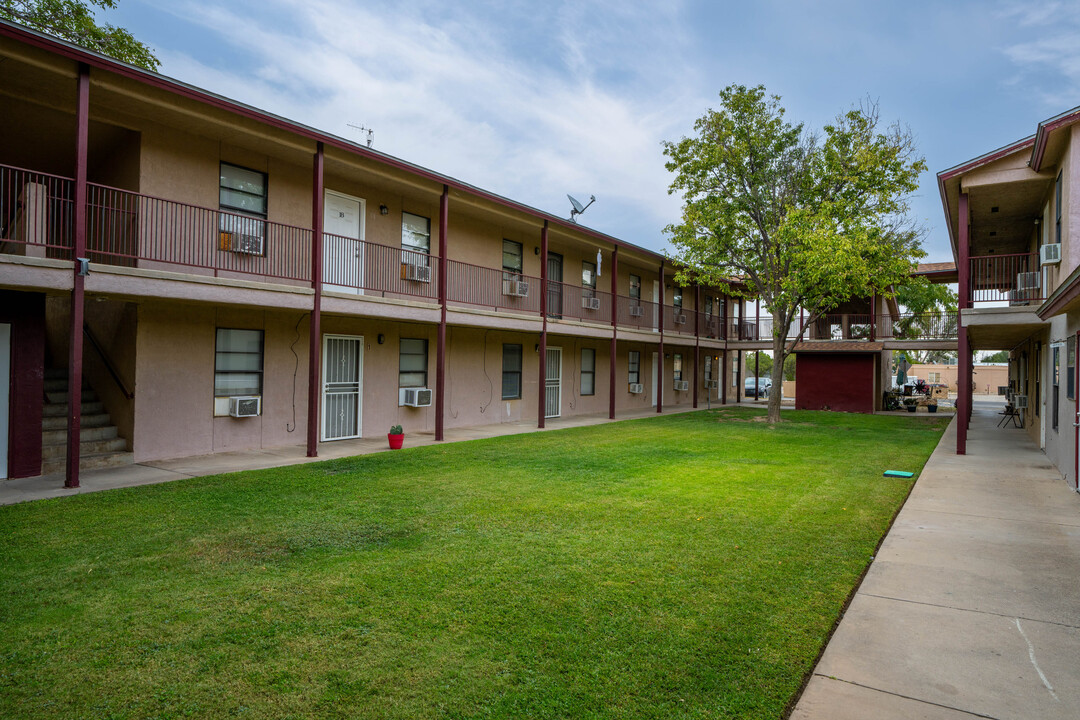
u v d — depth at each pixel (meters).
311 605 4.23
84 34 13.32
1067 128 9.54
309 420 10.61
